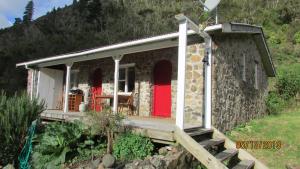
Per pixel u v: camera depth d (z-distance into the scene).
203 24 7.96
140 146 6.11
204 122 8.41
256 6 45.66
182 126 6.69
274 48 31.08
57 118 9.85
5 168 6.43
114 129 6.43
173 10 49.56
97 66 14.01
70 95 14.73
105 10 52.59
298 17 39.25
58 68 16.28
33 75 15.71
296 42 33.19
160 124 7.66
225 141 7.54
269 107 14.44
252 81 12.46
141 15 51.62
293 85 16.47
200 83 8.81
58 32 45.19
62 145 6.27
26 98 7.62
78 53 11.69
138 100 11.79
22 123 6.99
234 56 10.38
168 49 11.00
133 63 12.14
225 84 9.43
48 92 15.63
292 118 12.01
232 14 42.75
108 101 12.95
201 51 8.91
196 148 5.94
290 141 8.79
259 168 6.59
